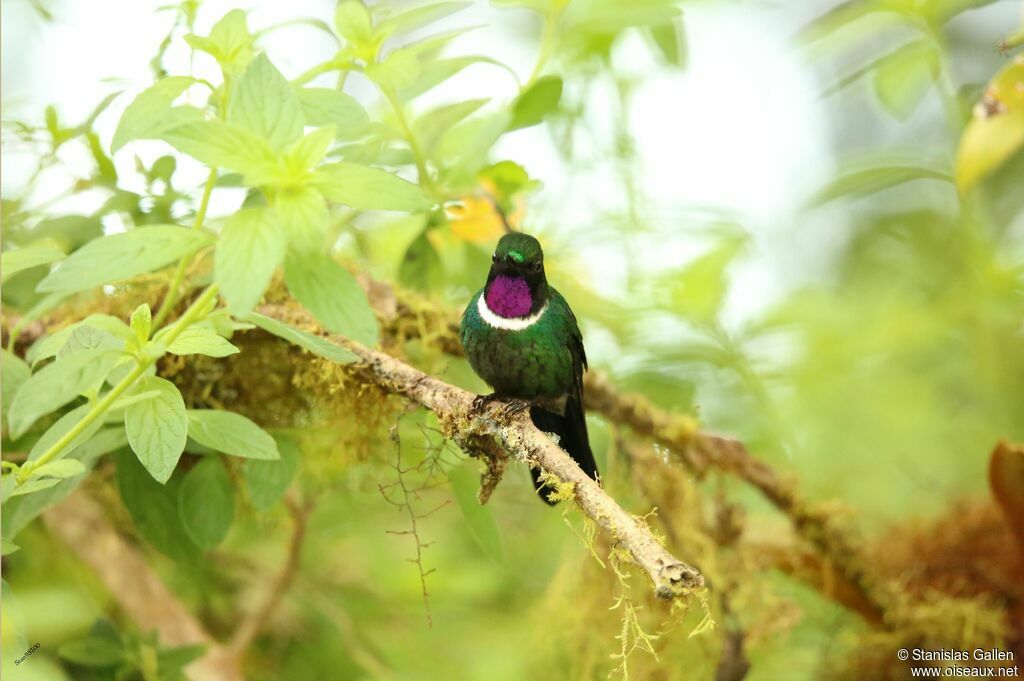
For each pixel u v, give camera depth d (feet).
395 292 27.61
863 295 41.78
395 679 30.04
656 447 29.04
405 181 16.56
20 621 20.48
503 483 34.27
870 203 45.85
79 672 25.59
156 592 26.50
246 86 16.60
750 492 36.65
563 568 29.45
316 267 17.17
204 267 26.43
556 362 25.86
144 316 16.15
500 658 30.96
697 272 34.12
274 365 25.70
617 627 28.50
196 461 25.41
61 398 15.20
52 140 26.48
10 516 20.62
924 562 30.68
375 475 27.17
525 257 25.41
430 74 24.95
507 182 29.17
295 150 16.29
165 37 25.09
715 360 34.09
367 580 32.99
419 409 24.94
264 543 32.22
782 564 29.78
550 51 27.27
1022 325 39.06
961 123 33.01
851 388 39.09
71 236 26.58
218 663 26.32
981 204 41.91
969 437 39.24
